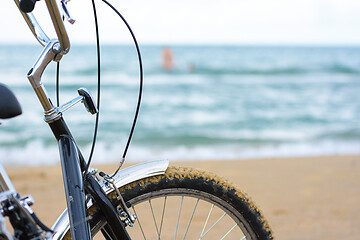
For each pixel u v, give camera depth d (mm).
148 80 37875
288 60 66938
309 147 15164
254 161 9594
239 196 2145
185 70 48250
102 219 2025
